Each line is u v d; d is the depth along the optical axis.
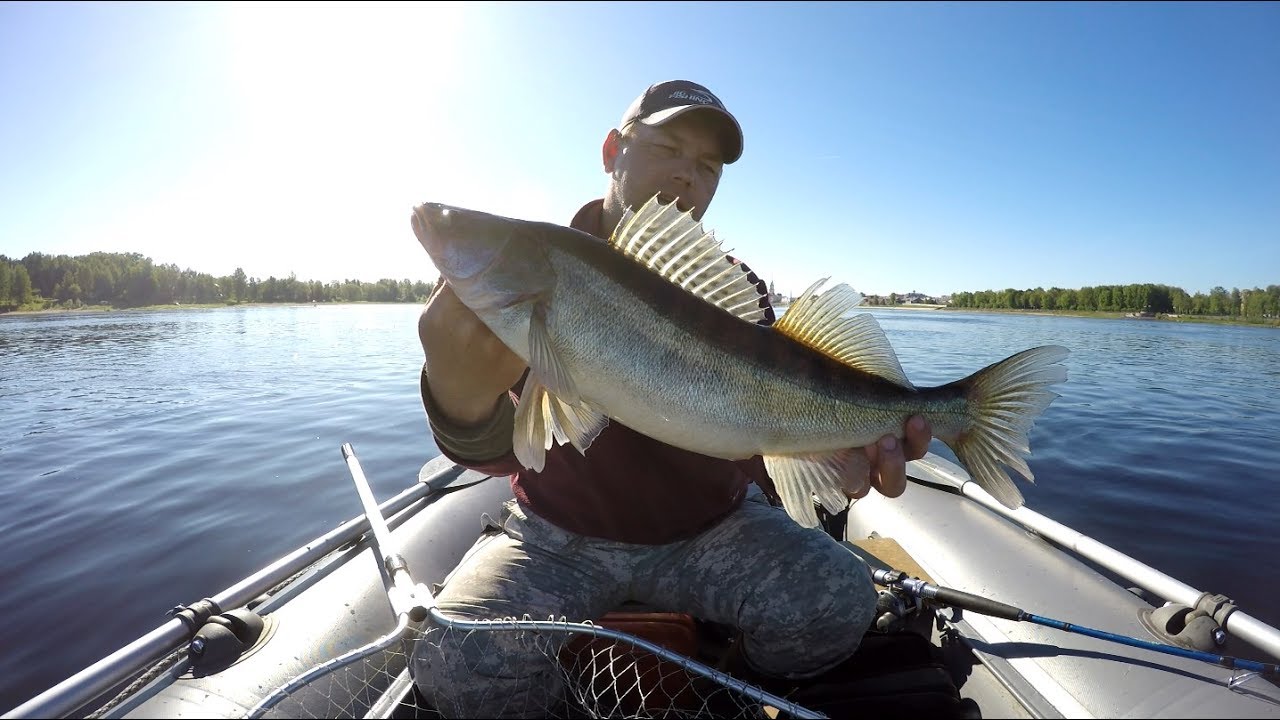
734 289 0.65
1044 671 0.57
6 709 0.84
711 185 0.82
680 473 0.66
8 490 1.65
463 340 0.56
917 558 0.84
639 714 0.58
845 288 0.67
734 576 0.62
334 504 1.54
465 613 0.58
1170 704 0.50
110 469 1.83
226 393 3.12
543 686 0.58
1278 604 1.07
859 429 0.66
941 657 0.63
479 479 1.05
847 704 0.55
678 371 0.60
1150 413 2.52
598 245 0.59
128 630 1.02
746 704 0.58
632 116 0.76
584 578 0.64
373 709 0.54
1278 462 1.84
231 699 0.51
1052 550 0.79
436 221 0.57
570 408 0.59
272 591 0.70
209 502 1.55
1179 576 1.16
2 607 1.08
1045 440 2.10
